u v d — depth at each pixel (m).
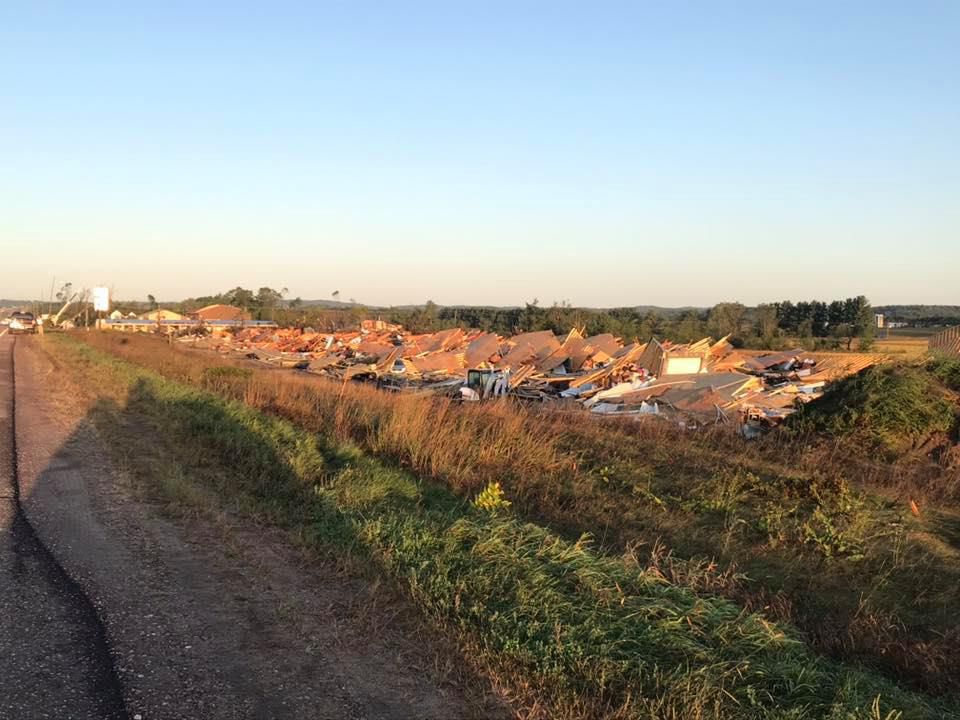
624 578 5.06
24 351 36.34
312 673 3.92
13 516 6.78
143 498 7.47
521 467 9.36
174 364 23.34
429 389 22.56
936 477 9.06
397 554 5.55
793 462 10.01
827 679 3.96
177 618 4.57
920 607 5.45
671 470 9.48
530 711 3.60
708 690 3.67
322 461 9.21
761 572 6.04
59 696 3.58
